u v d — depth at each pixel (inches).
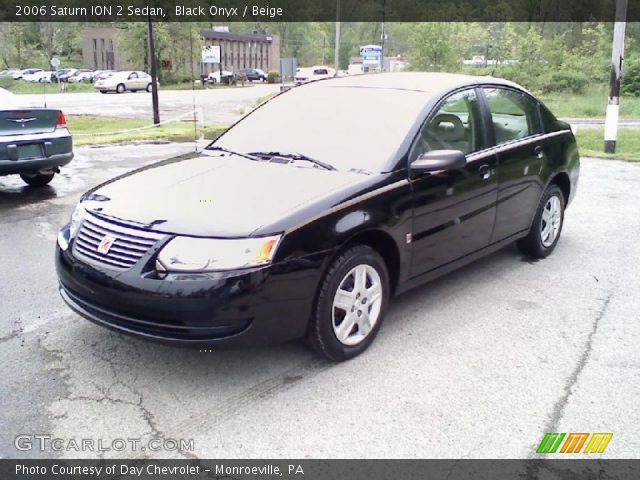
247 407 123.8
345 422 119.3
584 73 1228.5
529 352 148.4
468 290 187.8
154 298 120.4
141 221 128.9
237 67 2630.4
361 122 165.6
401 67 1549.0
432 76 188.5
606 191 329.7
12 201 293.7
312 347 138.8
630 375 138.3
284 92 196.2
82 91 1681.8
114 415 120.7
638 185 346.0
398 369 139.3
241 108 996.6
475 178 170.1
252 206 131.8
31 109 286.5
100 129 658.2
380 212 141.6
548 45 1263.5
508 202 188.1
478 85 183.8
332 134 164.9
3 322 161.9
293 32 3654.0
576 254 224.1
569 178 221.3
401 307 174.2
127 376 135.1
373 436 115.0
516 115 197.8
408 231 150.6
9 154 278.5
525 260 216.5
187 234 123.5
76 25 2502.5
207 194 139.1
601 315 170.7
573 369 140.6
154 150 462.9
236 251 121.6
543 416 122.0
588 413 123.1
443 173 159.0
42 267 203.9
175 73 1993.1
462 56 1315.2
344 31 3361.2
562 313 171.6
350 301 140.2
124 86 1545.3
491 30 1414.9
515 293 185.8
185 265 120.4
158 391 129.4
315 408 123.6
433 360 143.6
